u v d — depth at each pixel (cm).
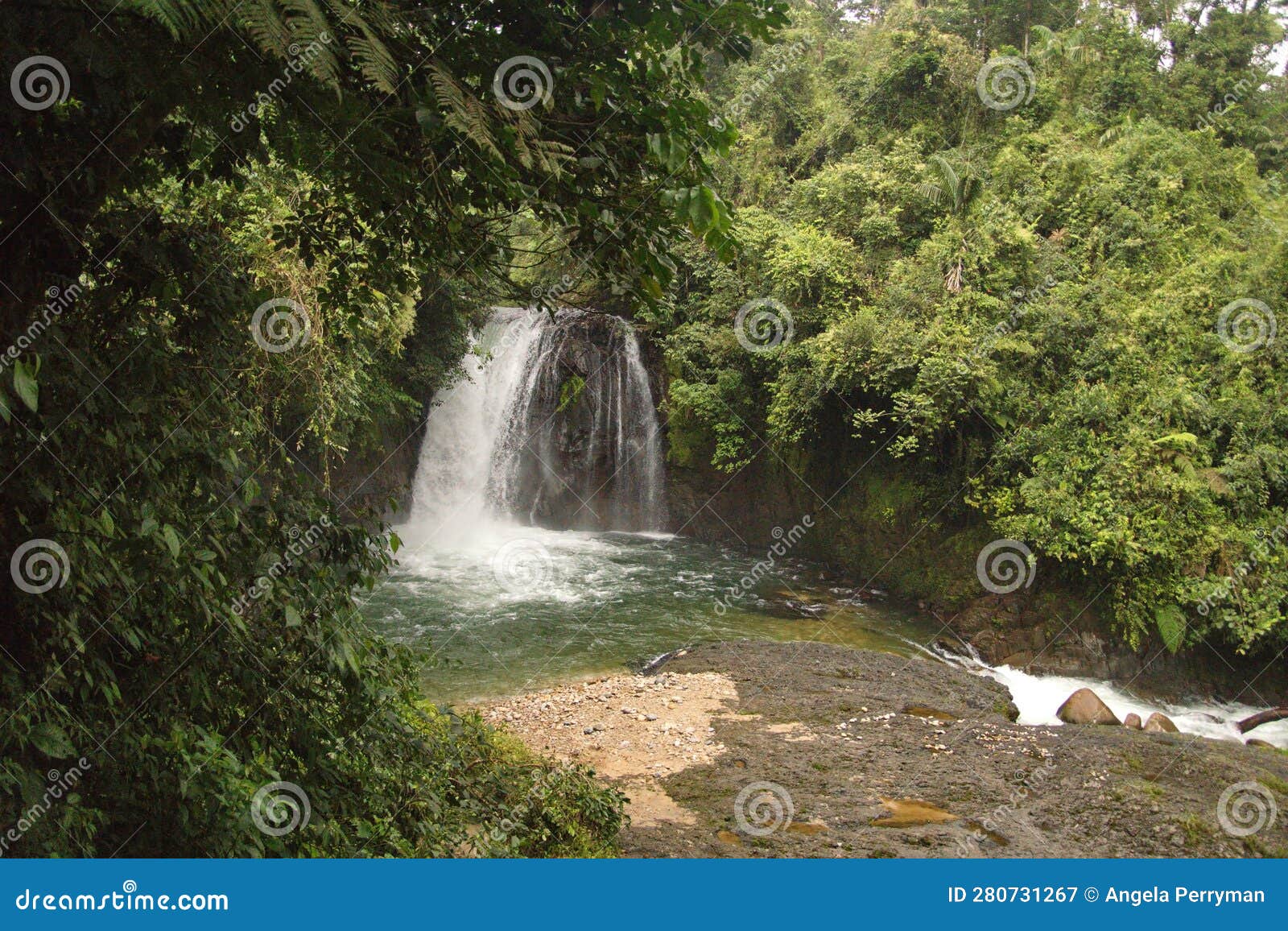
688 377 2062
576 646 1325
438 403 1994
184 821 323
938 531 1683
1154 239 1820
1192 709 1341
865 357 1642
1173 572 1380
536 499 2200
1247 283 1694
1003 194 2031
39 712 295
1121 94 2648
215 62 279
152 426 338
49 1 237
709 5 316
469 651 1281
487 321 2120
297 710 368
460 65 299
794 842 706
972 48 2909
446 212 354
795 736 970
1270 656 1393
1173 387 1499
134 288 352
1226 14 3059
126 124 289
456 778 500
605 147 326
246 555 344
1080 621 1447
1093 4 3030
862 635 1482
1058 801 816
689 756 911
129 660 336
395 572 1700
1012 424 1559
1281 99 3105
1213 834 748
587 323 2211
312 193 412
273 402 1067
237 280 387
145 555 307
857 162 2019
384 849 389
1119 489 1420
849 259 1838
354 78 295
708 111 317
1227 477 1437
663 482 2181
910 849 698
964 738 964
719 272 1950
